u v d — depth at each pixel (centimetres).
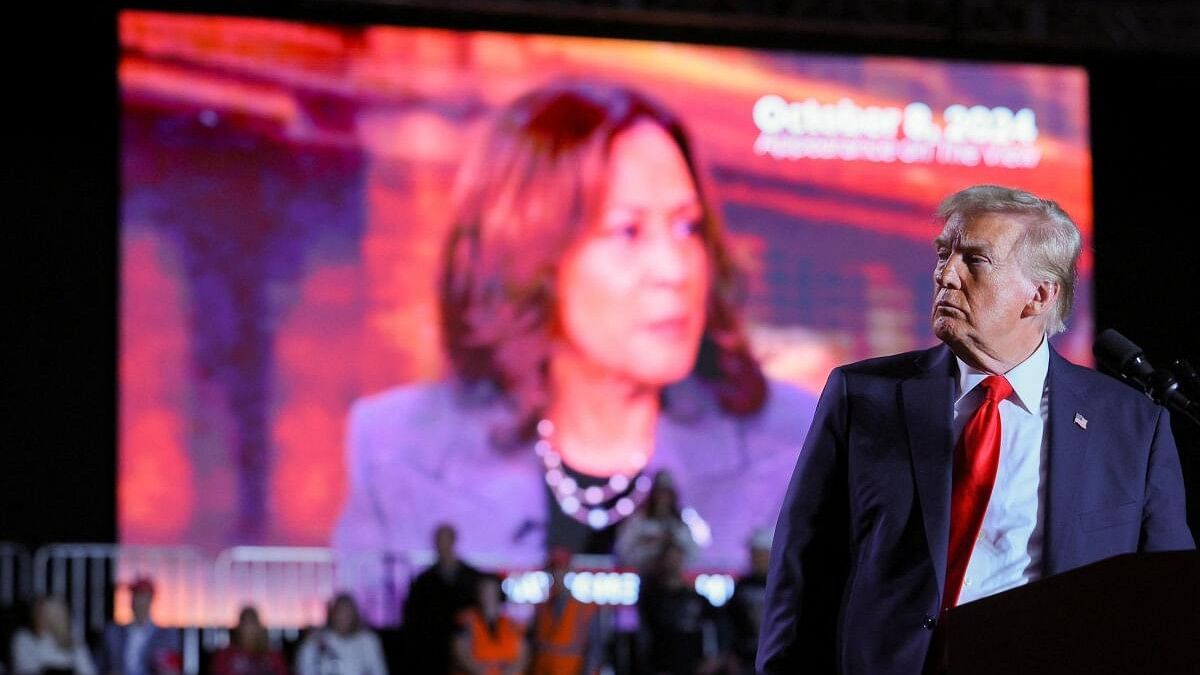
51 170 1934
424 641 1845
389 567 1892
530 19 2061
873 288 2033
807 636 522
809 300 2019
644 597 1897
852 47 2138
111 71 1959
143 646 1800
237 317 1895
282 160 1925
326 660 1794
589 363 1964
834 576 528
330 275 1922
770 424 1992
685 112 2025
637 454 1958
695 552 1947
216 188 1909
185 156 1908
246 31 1938
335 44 1958
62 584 1848
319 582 1878
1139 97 2191
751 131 2033
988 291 509
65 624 1777
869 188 2048
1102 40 2147
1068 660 426
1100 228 2156
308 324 1911
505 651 1833
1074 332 2072
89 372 1919
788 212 2028
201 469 1870
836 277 2028
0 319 1902
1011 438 511
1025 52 2180
